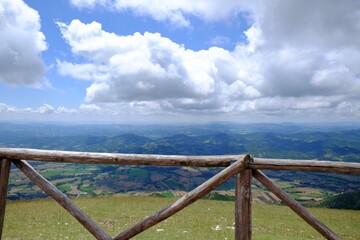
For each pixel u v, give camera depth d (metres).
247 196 1.89
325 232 1.85
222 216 6.94
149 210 7.62
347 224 6.73
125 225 5.51
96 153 1.95
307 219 1.87
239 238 1.87
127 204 8.62
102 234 1.87
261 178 1.92
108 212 7.14
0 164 1.97
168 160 1.92
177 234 4.75
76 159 1.93
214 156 1.97
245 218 1.87
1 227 1.95
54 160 1.95
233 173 1.87
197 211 7.62
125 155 1.93
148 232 4.86
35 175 1.96
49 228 4.88
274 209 8.67
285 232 5.39
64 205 1.92
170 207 1.89
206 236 4.66
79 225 5.23
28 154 1.95
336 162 1.85
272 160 1.89
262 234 5.09
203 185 1.89
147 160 1.92
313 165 1.85
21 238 4.05
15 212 6.52
